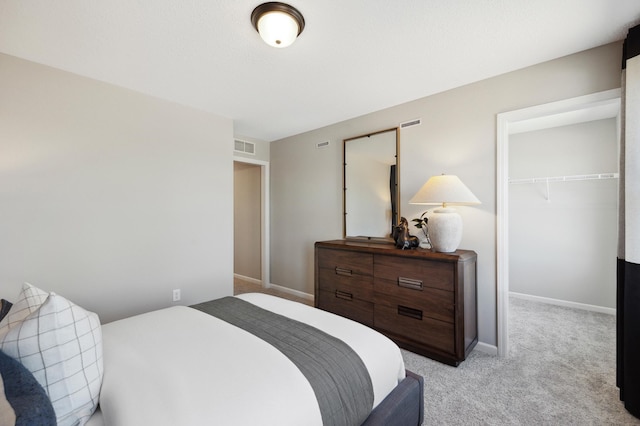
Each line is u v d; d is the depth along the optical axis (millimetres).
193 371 1044
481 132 2496
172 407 853
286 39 1703
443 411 1704
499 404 1767
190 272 3031
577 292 3611
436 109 2764
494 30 1796
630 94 1672
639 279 1610
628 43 1695
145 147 2721
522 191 3998
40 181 2172
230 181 3406
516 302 3840
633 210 1646
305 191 4078
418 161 2889
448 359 2217
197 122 3109
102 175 2463
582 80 2051
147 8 1578
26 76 2119
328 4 1550
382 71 2320
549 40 1913
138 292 2660
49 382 842
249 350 1219
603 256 3465
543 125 3719
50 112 2215
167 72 2324
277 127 3854
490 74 2389
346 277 2922
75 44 1927
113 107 2527
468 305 2293
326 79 2461
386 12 1620
